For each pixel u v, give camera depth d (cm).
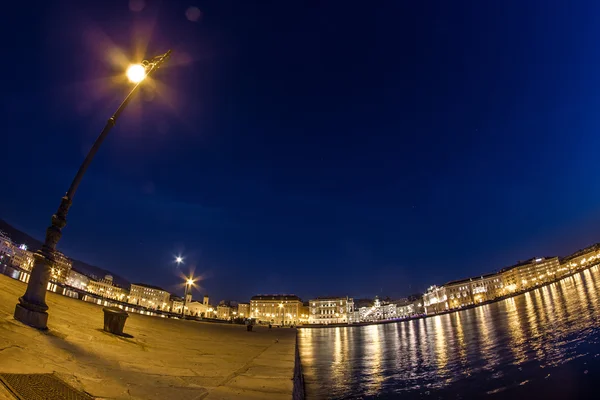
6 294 957
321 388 2108
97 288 13212
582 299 5438
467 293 14662
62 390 371
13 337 537
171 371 639
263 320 14338
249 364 889
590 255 13862
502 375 1711
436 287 16362
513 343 2692
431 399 1541
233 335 2406
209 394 489
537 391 1319
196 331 2191
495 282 14462
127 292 15112
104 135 764
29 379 377
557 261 14488
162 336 1361
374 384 2077
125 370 556
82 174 748
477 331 4369
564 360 1719
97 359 580
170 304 14750
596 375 1347
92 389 407
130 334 1120
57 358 504
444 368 2259
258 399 489
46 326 690
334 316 14975
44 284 692
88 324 1014
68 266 8438
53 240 709
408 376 2197
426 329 6750
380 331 8306
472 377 1819
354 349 4259
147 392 448
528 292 12638
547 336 2619
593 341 2012
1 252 6350
